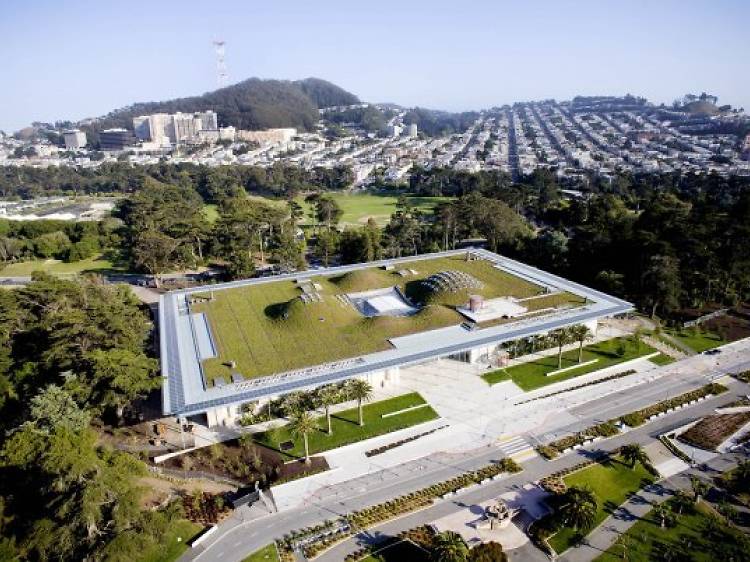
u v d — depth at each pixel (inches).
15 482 3240.7
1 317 5295.3
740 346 5482.3
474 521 3307.1
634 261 6860.2
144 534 2856.8
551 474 3708.2
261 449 3996.1
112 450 3651.6
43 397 3782.0
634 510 3398.1
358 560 3058.6
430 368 5078.7
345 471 3774.6
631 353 5310.0
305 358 4697.3
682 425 4239.7
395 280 6609.3
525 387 4746.6
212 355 4776.1
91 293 6003.9
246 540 3201.3
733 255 6392.7
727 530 3193.9
